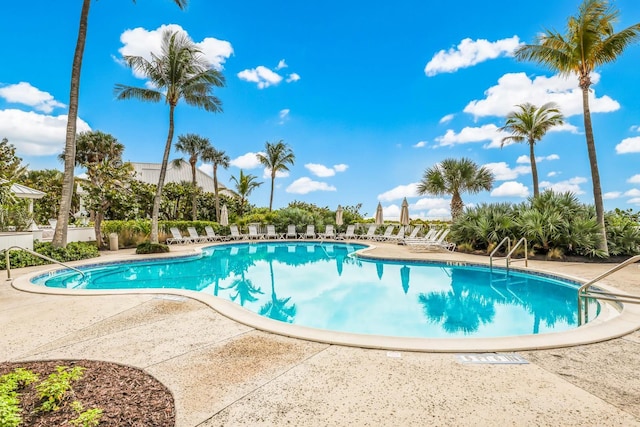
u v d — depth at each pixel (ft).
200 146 88.43
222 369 10.28
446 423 7.45
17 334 13.52
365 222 73.72
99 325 14.66
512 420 7.57
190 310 16.96
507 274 31.04
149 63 46.91
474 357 11.15
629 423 7.45
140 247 43.96
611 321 14.48
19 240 33.30
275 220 71.51
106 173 49.96
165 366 10.49
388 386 9.20
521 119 56.75
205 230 65.36
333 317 20.79
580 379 9.57
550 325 19.03
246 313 16.15
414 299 25.02
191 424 7.39
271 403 8.33
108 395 8.59
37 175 106.52
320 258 46.19
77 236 52.49
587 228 35.40
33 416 7.40
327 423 7.48
